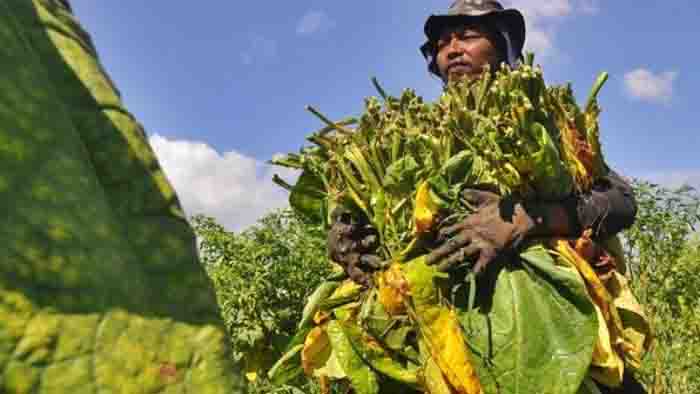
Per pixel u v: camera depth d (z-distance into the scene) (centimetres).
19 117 24
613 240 230
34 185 23
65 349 23
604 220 208
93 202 25
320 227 257
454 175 204
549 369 190
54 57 27
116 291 24
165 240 26
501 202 197
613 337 202
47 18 28
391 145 221
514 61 259
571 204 203
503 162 191
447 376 195
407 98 236
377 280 212
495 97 203
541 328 192
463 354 195
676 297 574
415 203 206
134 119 28
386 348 211
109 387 23
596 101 216
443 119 216
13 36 25
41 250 23
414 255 206
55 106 25
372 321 208
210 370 25
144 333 24
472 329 196
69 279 23
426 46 279
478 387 194
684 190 562
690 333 559
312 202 256
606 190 213
